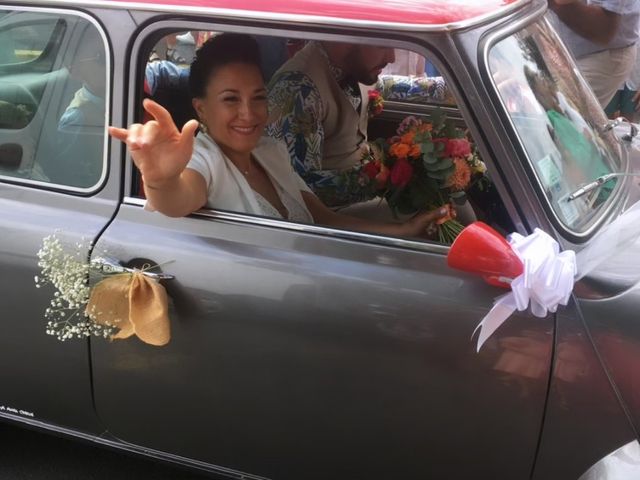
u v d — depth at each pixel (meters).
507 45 2.04
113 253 2.14
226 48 2.16
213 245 2.08
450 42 1.84
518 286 1.77
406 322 1.91
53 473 2.77
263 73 2.37
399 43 1.87
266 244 2.05
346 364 1.97
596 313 1.80
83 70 2.20
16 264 2.25
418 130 2.14
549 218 1.87
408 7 1.88
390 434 2.01
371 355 1.95
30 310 2.27
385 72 2.78
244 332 2.05
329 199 2.36
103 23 2.12
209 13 1.98
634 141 2.67
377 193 2.23
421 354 1.91
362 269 1.96
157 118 1.79
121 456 2.88
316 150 2.51
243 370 2.08
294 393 2.06
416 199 2.14
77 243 2.17
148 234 2.13
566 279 1.76
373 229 2.10
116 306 2.10
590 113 2.43
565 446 1.86
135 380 2.23
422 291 1.91
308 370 2.02
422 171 2.14
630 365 1.77
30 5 2.23
